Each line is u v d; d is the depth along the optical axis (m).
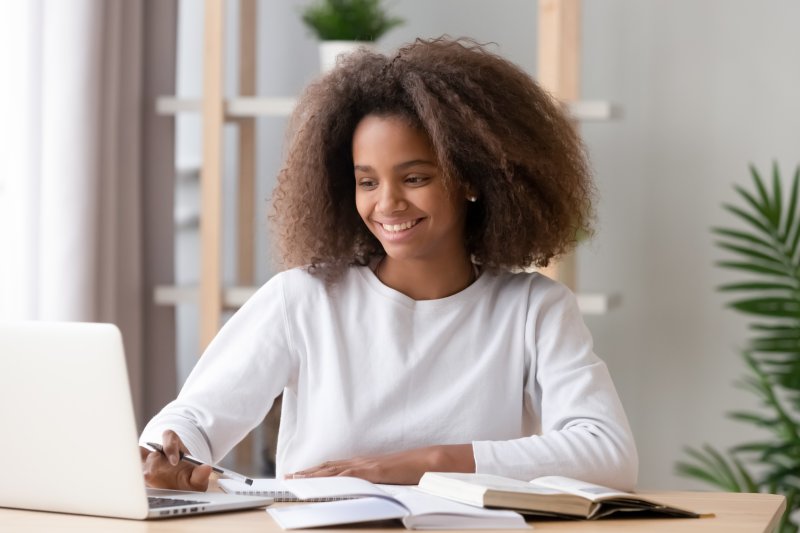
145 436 2.15
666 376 4.44
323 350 2.30
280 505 1.86
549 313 2.29
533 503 1.74
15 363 1.80
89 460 1.75
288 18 4.65
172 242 4.29
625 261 4.45
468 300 2.31
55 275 3.61
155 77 4.23
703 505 1.91
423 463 2.00
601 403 2.16
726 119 4.36
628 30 4.42
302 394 2.32
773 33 4.30
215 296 3.98
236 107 4.01
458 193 2.29
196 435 2.16
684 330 4.41
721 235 4.37
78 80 3.62
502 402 2.26
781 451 3.79
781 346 3.90
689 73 4.38
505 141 2.27
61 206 3.61
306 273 2.38
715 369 4.39
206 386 2.26
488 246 2.36
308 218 2.40
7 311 3.58
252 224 4.39
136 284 4.05
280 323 2.33
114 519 1.74
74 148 3.62
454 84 2.26
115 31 3.83
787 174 4.30
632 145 4.43
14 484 1.81
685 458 4.42
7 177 3.56
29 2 3.56
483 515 1.69
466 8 4.52
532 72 4.48
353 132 2.35
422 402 2.25
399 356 2.27
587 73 4.46
